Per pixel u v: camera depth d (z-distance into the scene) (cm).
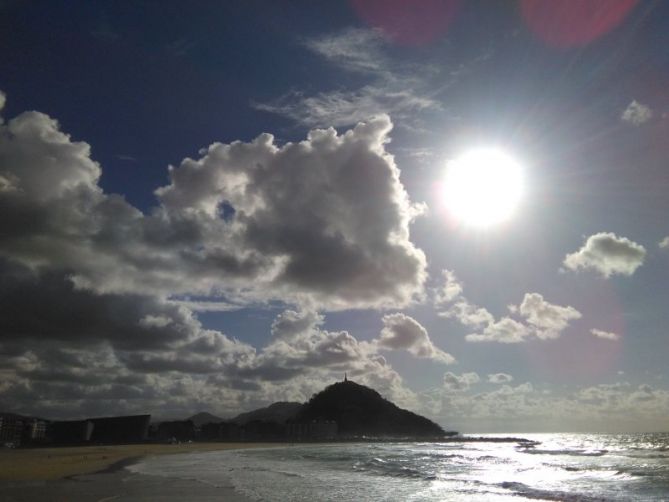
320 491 3253
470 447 14562
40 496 2909
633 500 3041
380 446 16438
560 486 3791
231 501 2708
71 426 16662
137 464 6094
